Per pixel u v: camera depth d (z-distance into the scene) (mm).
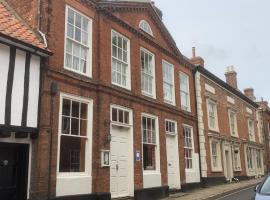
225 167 22891
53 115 10047
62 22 10984
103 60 12516
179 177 16750
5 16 10070
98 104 11898
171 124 16984
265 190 8656
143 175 13922
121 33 14008
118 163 12727
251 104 31891
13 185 9141
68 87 10773
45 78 9969
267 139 35812
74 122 10922
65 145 10500
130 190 13070
